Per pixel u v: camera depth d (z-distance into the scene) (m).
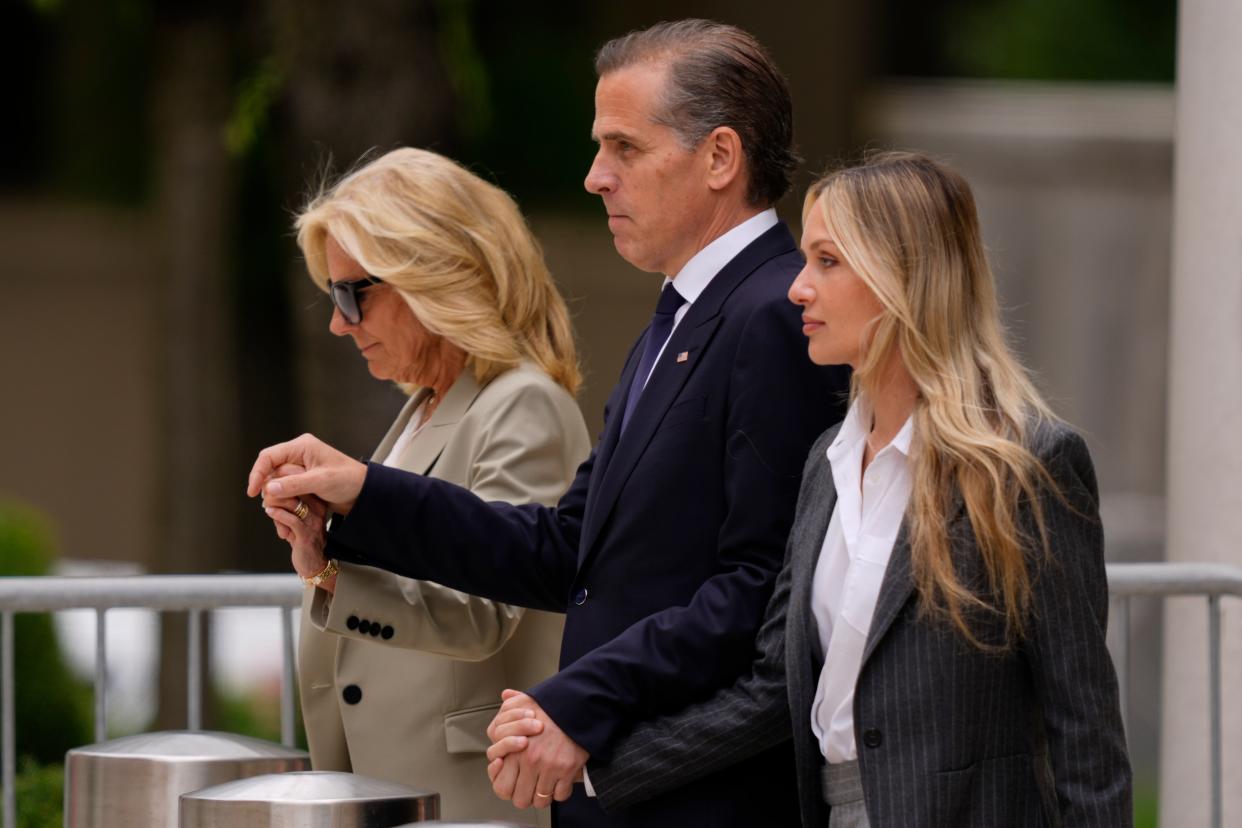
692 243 11.16
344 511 11.34
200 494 33.38
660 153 11.01
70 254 48.59
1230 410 15.22
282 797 9.22
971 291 9.76
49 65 48.22
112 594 13.95
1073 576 9.30
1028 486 9.23
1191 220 15.59
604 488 11.01
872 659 9.52
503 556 11.44
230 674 31.44
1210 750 14.59
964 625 9.23
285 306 36.53
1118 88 70.00
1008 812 9.43
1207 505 15.35
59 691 23.20
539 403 12.30
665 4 47.97
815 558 10.02
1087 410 56.88
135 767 10.37
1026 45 72.38
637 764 10.30
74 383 49.12
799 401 10.59
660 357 11.06
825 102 50.34
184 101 32.78
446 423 12.47
